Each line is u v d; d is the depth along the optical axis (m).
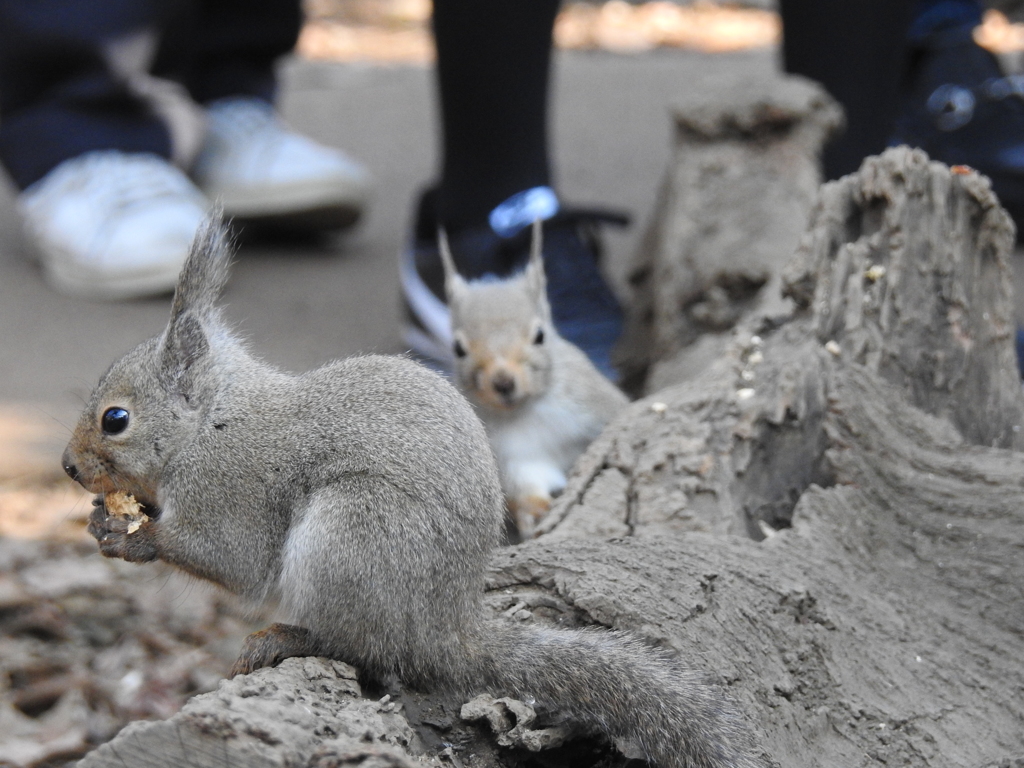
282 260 18.58
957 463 7.40
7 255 18.20
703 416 7.93
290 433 6.34
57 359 14.20
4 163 17.25
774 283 10.62
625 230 18.84
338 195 18.38
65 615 10.08
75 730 8.70
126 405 6.83
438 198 13.29
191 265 6.95
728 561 6.61
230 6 18.48
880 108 12.45
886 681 6.27
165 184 16.73
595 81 29.02
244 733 4.83
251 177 18.14
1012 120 17.09
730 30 34.34
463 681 5.90
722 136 11.88
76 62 16.50
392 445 6.01
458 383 10.58
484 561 6.03
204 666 9.54
